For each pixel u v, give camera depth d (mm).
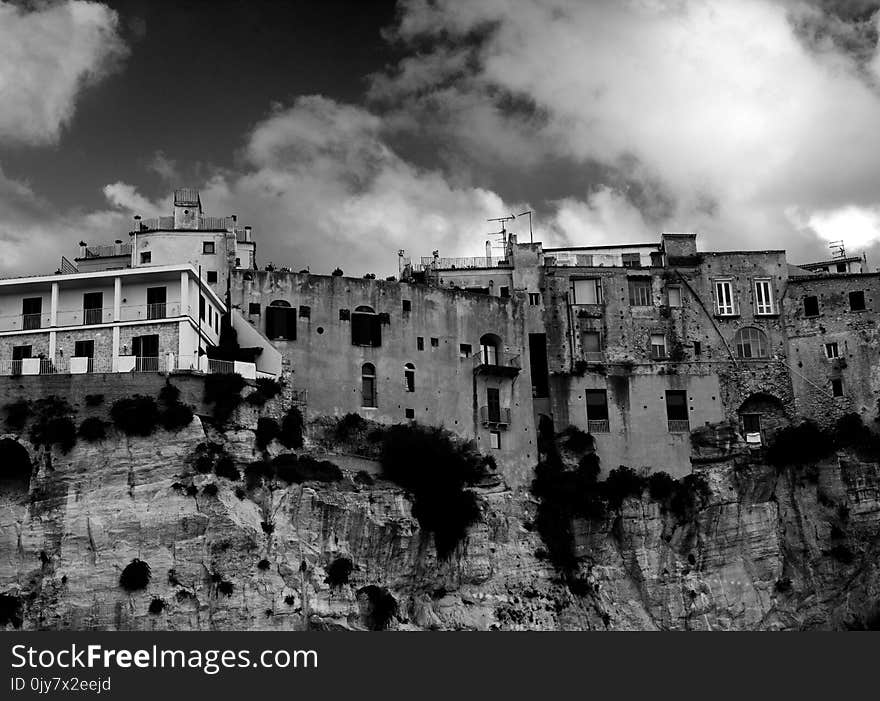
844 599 101000
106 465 82562
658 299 109688
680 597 100188
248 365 90375
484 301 105188
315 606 85125
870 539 102125
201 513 81875
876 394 106250
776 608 101312
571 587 98250
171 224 104062
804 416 107438
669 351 108312
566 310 108438
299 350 96188
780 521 103750
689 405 106750
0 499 83062
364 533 90000
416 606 92000
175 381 85438
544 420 105062
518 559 97438
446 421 100375
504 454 101625
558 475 102000
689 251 111562
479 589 95062
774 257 111562
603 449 104688
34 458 82625
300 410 94438
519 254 109750
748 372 108438
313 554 86438
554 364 106875
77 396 84188
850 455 104312
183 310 88562
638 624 98812
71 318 89562
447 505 94312
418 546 92688
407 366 100000
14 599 79500
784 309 110188
